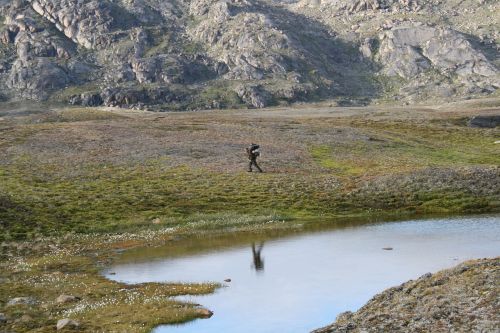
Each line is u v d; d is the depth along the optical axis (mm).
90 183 73562
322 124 140625
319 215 59750
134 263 38594
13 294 30812
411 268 31453
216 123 135125
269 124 134500
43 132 110312
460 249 35844
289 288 29000
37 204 62031
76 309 26828
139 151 93875
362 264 33375
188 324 24031
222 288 29922
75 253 43906
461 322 19656
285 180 74562
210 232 51719
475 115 168750
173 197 67312
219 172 79812
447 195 63594
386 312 22078
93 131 112062
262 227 53188
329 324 22578
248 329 23031
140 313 25641
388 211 60250
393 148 101562
